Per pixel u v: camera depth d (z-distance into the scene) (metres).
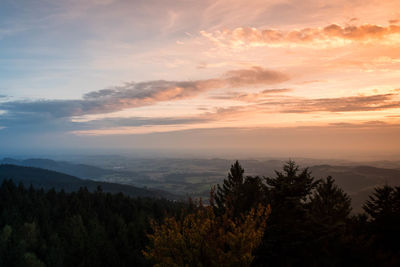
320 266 11.20
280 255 13.24
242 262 8.03
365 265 10.43
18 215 78.31
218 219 9.32
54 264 57.78
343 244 11.36
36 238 66.31
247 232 8.41
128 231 73.06
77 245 62.97
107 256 61.09
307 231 13.34
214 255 8.22
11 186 100.50
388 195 24.91
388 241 18.23
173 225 9.11
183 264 8.42
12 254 55.59
